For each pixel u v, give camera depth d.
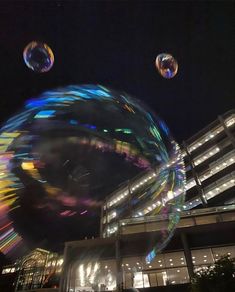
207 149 31.25
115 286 17.33
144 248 18.75
